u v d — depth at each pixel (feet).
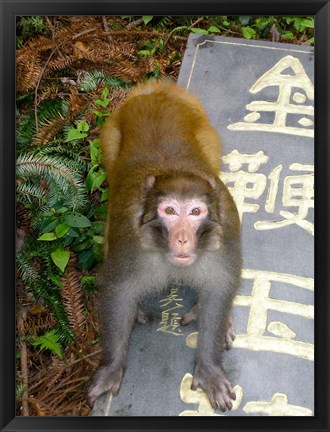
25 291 5.10
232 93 5.57
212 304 3.92
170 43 6.48
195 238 3.53
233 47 5.90
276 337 4.21
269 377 4.04
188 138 4.27
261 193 4.91
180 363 4.12
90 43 6.21
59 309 4.96
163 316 4.35
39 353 5.03
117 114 4.67
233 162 5.09
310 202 4.86
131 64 6.14
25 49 5.78
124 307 3.89
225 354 4.14
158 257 3.79
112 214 4.03
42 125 5.54
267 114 5.41
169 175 3.68
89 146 5.53
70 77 6.05
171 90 4.86
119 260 3.81
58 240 4.93
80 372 4.90
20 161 4.90
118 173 4.19
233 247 3.82
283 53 5.84
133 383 4.05
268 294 4.40
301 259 4.57
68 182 4.92
